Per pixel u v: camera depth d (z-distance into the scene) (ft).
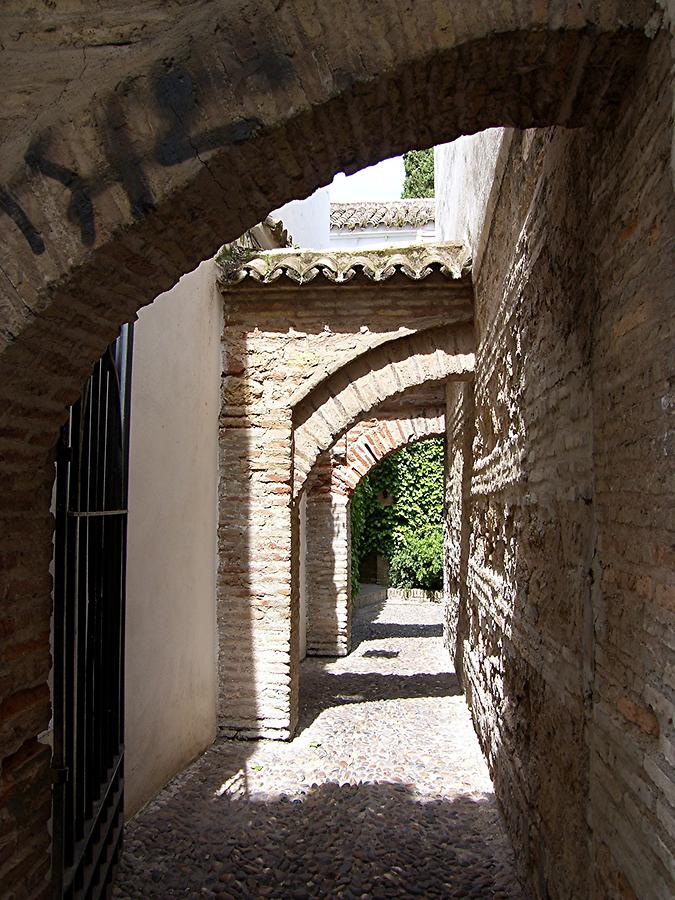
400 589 55.72
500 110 7.86
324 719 22.39
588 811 8.51
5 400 6.98
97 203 6.73
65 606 9.18
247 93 6.76
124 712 13.43
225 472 20.68
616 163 7.61
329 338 20.38
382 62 6.75
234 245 20.66
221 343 20.70
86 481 10.35
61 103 6.80
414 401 34.04
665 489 6.22
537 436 11.76
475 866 13.01
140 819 14.55
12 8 6.98
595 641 8.38
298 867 12.91
